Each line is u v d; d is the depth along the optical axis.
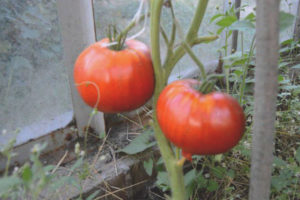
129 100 0.37
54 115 0.58
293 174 0.54
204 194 0.57
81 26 0.54
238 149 0.59
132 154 0.60
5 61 0.50
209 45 0.83
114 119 0.67
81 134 0.63
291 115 0.71
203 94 0.35
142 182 0.61
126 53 0.37
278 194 0.54
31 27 0.50
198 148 0.35
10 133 0.54
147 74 0.37
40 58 0.53
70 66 0.56
